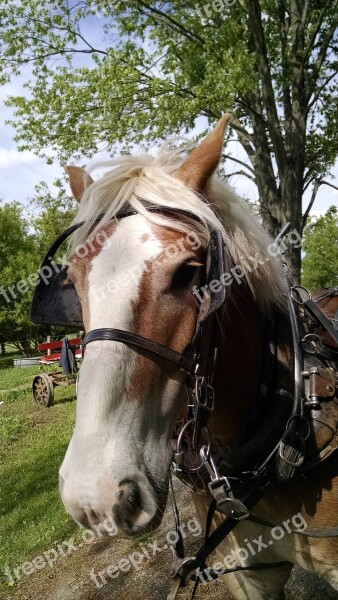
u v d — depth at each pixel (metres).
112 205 1.41
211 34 7.95
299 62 9.02
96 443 1.16
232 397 1.62
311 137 10.28
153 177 1.45
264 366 1.67
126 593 3.17
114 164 1.62
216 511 1.88
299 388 1.62
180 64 8.15
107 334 1.23
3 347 24.58
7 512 4.69
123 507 1.16
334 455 1.59
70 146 9.18
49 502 4.76
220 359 1.56
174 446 1.54
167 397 1.30
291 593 2.87
